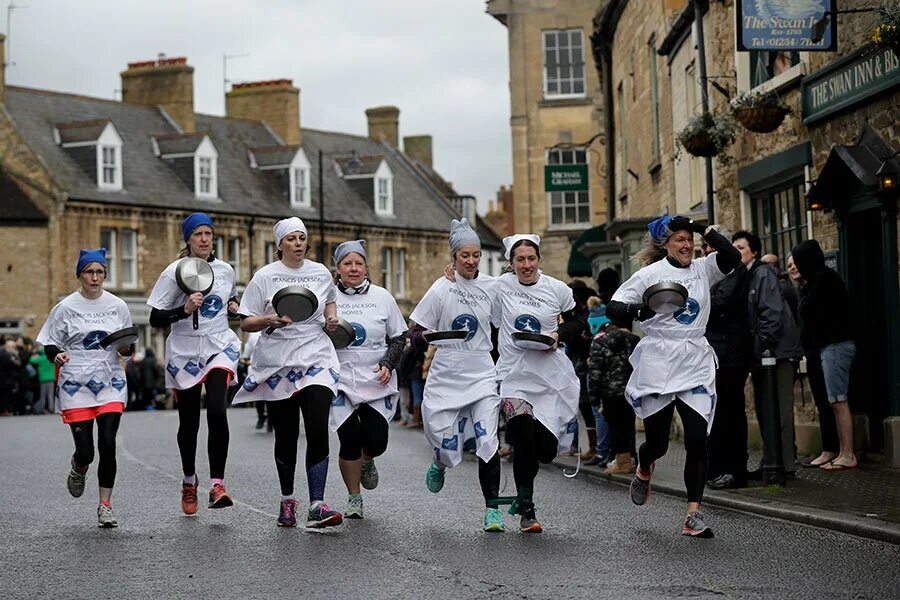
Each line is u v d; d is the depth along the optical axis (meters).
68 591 8.24
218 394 11.30
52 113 53.06
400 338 11.37
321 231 56.12
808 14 14.47
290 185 59.88
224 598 7.91
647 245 10.81
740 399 12.60
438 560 9.13
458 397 10.77
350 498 11.48
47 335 11.43
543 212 43.38
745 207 18.50
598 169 34.31
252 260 57.66
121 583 8.46
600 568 8.72
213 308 11.48
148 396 43.19
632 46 28.58
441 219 68.62
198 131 57.88
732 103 17.73
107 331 11.44
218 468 11.33
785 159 16.67
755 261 13.10
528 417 10.55
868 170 13.98
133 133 55.59
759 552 9.29
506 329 10.77
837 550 9.30
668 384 10.27
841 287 13.86
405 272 66.06
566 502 12.62
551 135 43.38
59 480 15.15
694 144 18.08
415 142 75.50
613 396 14.84
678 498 12.83
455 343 10.78
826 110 15.41
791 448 13.09
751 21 14.43
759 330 12.91
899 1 13.60
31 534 10.70
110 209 51.50
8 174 50.19
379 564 8.99
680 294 9.95
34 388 37.72
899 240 14.01
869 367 14.91
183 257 11.47
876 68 14.05
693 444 10.20
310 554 9.44
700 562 8.90
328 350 10.98
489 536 10.29
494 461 10.60
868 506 11.01
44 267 49.69
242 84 64.31
